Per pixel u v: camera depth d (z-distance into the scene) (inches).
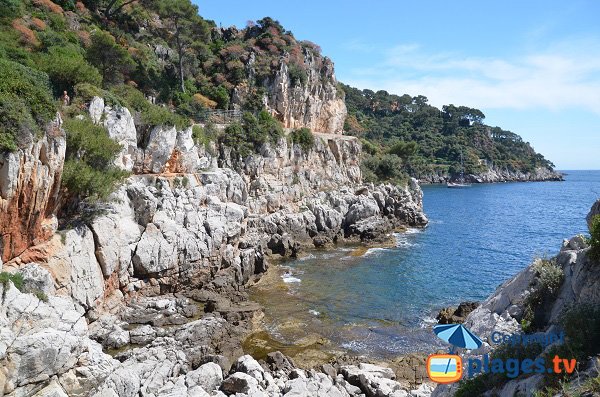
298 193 2362.2
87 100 1282.0
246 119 2176.4
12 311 684.1
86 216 1107.3
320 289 1521.9
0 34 1460.4
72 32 1891.0
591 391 381.1
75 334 722.2
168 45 2640.3
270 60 2819.9
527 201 4881.9
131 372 777.6
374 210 2471.7
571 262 625.9
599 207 657.6
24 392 628.7
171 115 1572.3
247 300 1343.5
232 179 1777.8
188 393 763.4
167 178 1496.1
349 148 2827.3
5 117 837.2
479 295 1523.1
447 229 2876.5
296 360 1002.7
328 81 3292.3
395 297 1473.9
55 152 959.0
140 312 1136.8
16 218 878.4
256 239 1883.6
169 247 1293.1
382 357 1036.5
